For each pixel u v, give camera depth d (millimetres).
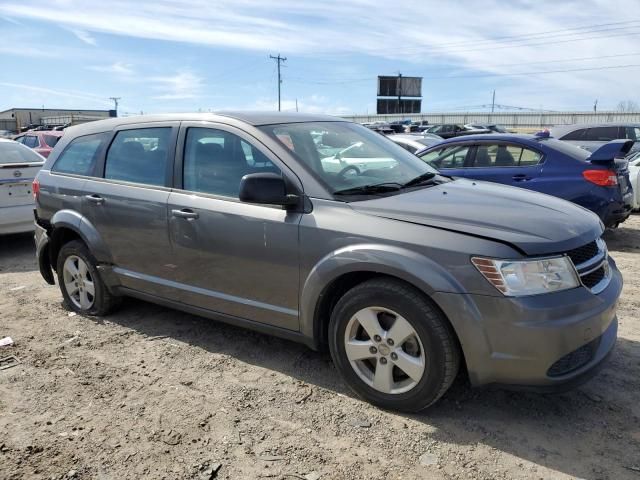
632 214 9953
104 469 2729
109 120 4691
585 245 3045
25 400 3406
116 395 3449
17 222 7207
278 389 3492
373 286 3084
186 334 4395
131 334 4414
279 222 3398
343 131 4188
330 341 3359
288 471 2699
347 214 3219
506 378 2844
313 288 3287
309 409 3250
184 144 4000
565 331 2742
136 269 4301
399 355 3068
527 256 2795
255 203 3488
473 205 3260
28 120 71500
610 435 2955
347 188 3416
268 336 4320
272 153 3555
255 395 3424
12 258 7227
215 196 3762
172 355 4020
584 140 14438
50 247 4977
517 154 7430
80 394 3469
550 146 7250
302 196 3381
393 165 3992
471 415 3160
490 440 2924
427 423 3082
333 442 2928
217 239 3688
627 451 2816
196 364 3865
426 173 4109
